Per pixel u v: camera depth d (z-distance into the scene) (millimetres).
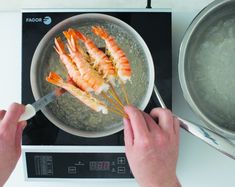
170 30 699
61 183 729
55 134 688
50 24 703
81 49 698
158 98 686
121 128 680
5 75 750
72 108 688
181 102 724
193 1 760
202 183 726
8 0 775
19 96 745
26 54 700
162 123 607
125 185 727
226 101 676
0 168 587
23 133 687
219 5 657
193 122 688
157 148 576
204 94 677
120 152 689
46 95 684
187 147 731
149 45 697
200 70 685
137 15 701
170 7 761
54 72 695
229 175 726
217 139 616
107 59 695
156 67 693
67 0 770
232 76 680
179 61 647
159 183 576
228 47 686
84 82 691
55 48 698
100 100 688
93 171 699
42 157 695
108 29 703
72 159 695
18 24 760
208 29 691
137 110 602
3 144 574
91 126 686
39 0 775
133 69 693
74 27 704
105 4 767
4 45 756
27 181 721
